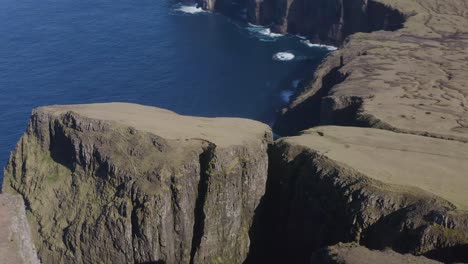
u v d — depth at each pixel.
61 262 109.94
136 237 105.88
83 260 109.19
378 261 77.75
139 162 108.94
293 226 109.81
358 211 95.81
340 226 99.19
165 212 105.31
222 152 107.69
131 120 117.38
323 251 83.81
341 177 100.69
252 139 113.88
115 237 106.88
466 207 88.81
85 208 111.56
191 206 108.44
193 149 109.12
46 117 121.81
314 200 104.31
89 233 108.69
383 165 102.62
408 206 92.44
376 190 95.62
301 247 108.31
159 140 109.88
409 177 98.44
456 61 181.12
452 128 129.12
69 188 115.25
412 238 89.00
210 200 107.31
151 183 106.38
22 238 80.06
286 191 112.25
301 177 107.75
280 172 113.75
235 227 110.88
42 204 116.25
